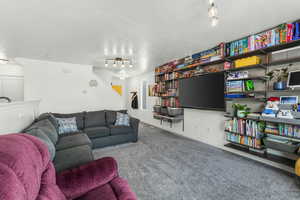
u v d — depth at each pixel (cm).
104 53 299
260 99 223
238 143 244
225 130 258
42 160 93
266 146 205
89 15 155
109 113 373
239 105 237
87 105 418
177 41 235
